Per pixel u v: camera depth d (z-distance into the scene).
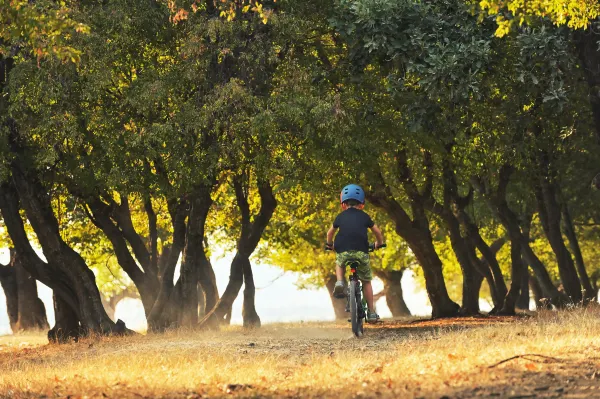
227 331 22.89
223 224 36.41
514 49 21.91
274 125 20.39
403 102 22.06
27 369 12.90
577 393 6.89
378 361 10.41
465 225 31.91
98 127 21.06
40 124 20.17
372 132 22.94
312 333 20.78
